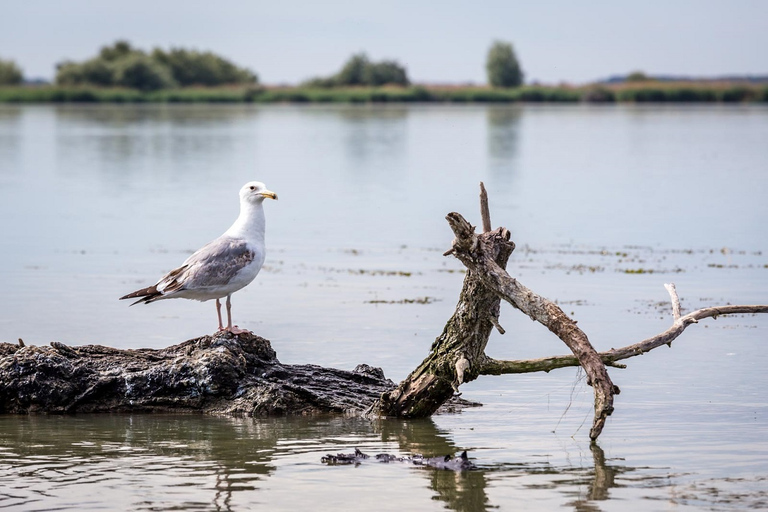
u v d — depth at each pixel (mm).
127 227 29422
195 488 9961
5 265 22781
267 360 13398
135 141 68062
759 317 17812
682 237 27484
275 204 35844
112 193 38406
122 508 9406
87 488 9922
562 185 41531
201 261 12969
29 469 10477
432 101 158625
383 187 41500
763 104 147375
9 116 106562
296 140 70062
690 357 15180
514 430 12031
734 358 15102
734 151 58156
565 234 28281
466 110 127938
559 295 19672
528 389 13867
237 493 9820
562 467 10617
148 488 9938
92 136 73000
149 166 50406
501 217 32125
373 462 10805
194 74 169625
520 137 72375
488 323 12039
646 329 16797
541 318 11398
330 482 10148
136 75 159875
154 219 31250
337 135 75688
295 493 9812
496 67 161625
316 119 102250
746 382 13844
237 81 175375
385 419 12555
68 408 12727
